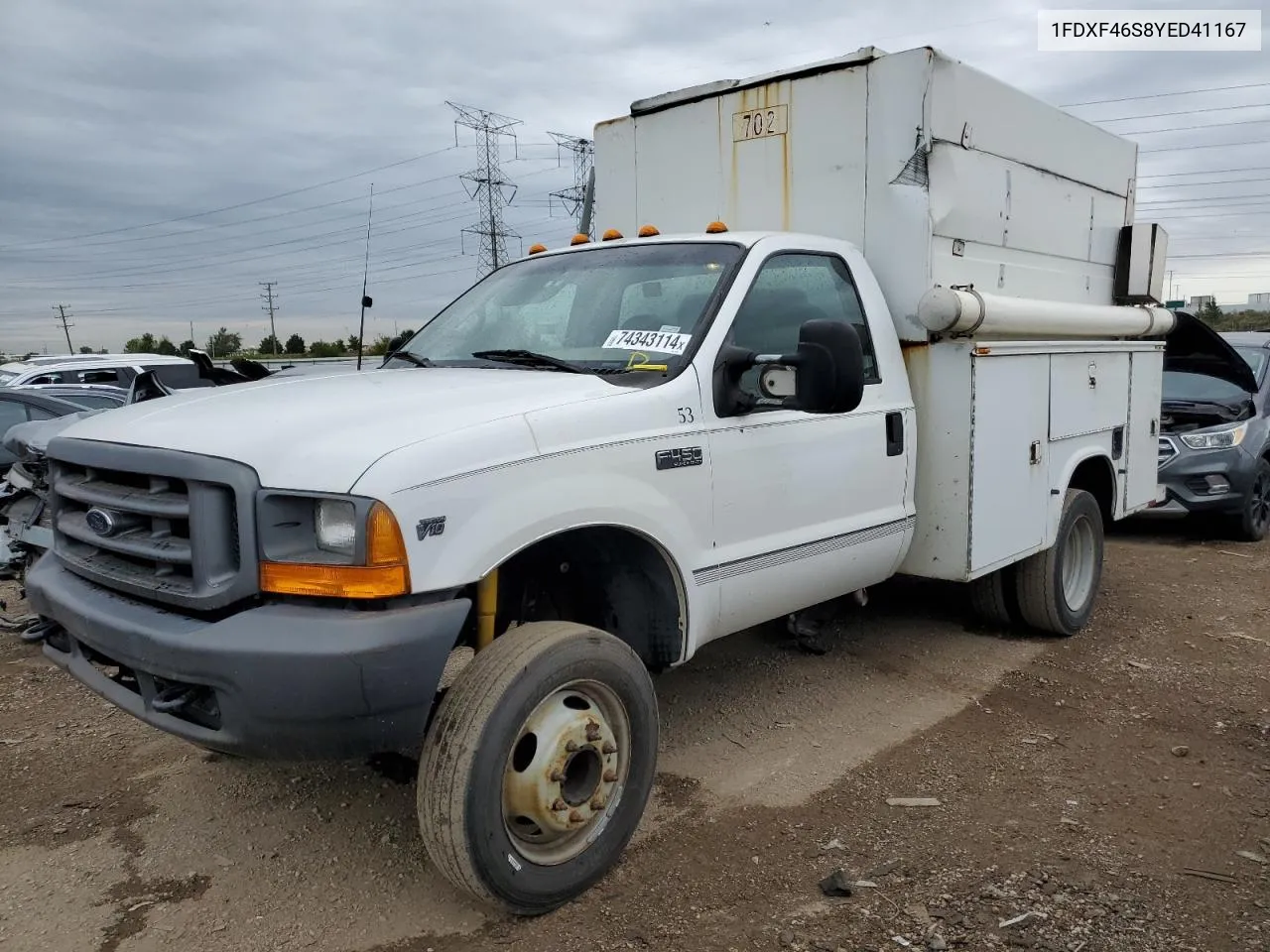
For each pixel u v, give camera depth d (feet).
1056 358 17.38
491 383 11.14
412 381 11.52
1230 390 29.96
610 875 10.64
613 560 11.82
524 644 9.60
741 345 12.58
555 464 9.96
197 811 12.15
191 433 9.57
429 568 8.78
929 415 15.35
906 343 15.37
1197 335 27.73
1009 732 14.46
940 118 14.93
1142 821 11.72
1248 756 13.64
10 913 10.03
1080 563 19.38
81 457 10.36
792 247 13.83
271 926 9.82
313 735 8.53
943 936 9.41
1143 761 13.47
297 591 8.66
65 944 9.53
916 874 10.55
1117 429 20.08
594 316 13.23
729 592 12.28
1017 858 10.85
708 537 11.85
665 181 18.24
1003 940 9.35
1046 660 17.61
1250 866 10.71
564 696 10.03
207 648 8.54
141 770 13.32
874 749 13.87
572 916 9.92
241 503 8.71
